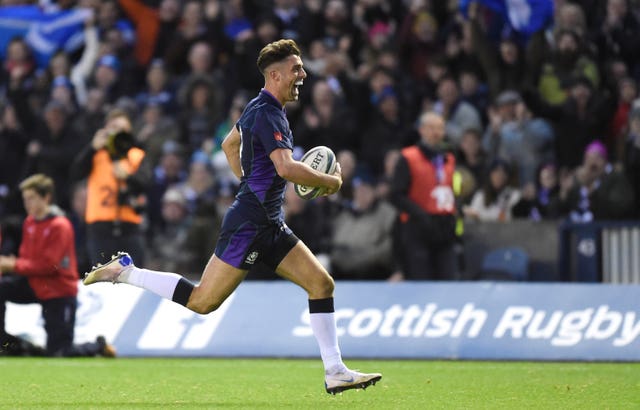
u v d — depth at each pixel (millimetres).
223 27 69125
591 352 42031
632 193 51438
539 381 34156
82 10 74250
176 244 57156
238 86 66062
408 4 71125
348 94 61781
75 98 69125
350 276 53375
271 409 26547
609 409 26625
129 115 64625
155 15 73688
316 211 54219
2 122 69000
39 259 44500
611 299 42812
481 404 27703
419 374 36875
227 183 57781
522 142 57688
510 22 62000
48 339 45344
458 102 60969
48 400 28953
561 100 59938
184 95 65250
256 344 45125
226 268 26938
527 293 43781
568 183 54375
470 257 51969
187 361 43438
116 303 47031
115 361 43469
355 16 70625
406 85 63812
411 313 44406
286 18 68500
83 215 57844
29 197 44500
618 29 62312
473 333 43469
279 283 46281
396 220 51375
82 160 47250
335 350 27234
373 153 61188
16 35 74562
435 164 48781
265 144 26156
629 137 52906
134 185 47344
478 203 55281
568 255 50875
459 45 64750
